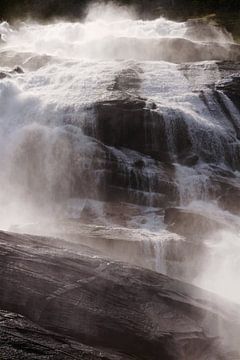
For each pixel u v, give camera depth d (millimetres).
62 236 19094
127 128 26859
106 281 13211
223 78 32438
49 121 27828
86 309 12367
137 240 19312
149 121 26859
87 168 25484
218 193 25016
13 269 12766
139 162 25531
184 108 28781
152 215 24047
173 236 20516
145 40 41781
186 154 26938
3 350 10344
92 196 25344
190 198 25031
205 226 21578
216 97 30594
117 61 35031
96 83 30516
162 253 19469
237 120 30141
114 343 12117
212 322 13172
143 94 30406
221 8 58719
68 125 27141
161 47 41344
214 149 27812
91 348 11555
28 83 31906
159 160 26594
